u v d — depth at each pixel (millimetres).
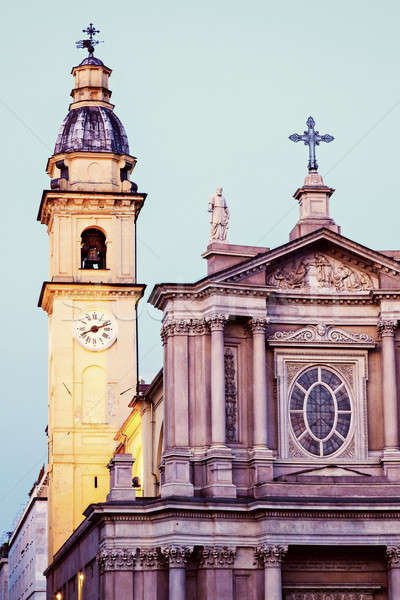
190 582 67375
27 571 131875
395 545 67250
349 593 68688
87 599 76375
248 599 67125
